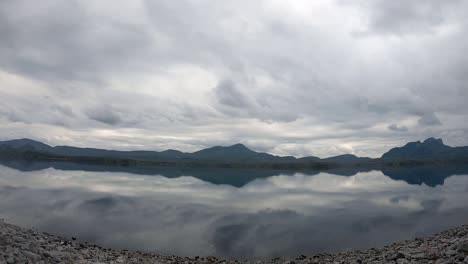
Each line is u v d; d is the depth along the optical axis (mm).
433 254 14367
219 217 43406
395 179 149000
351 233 32844
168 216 42969
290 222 40000
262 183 126438
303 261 19625
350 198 70625
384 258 15969
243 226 36781
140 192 76312
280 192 85938
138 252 22156
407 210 50281
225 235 31516
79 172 154750
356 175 197625
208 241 28719
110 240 27641
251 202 62281
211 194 77188
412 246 19297
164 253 24156
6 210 40250
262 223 39094
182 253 24422
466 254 13352
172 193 76625
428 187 99188
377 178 161500
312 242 28688
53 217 37219
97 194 66688
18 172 130750
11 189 67688
